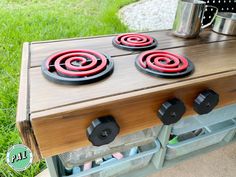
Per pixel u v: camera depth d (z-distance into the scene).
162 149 0.83
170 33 0.93
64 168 0.74
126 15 2.49
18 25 1.86
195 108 0.64
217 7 1.13
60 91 0.53
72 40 0.80
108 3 2.62
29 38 1.72
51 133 0.49
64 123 0.49
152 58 0.67
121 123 0.57
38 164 1.01
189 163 1.12
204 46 0.83
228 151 1.20
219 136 1.05
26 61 0.64
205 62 0.71
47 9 2.26
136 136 0.74
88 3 2.54
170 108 0.58
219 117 0.88
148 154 0.80
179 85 0.58
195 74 0.64
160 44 0.81
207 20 1.14
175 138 0.91
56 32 1.84
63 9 2.31
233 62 0.72
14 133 1.11
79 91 0.53
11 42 1.67
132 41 0.79
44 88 0.53
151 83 0.58
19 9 2.16
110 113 0.53
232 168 1.11
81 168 0.78
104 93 0.53
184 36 0.88
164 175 1.05
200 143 1.00
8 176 0.97
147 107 0.58
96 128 0.50
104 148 0.69
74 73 0.56
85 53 0.67
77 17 2.17
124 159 0.75
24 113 0.46
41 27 1.88
